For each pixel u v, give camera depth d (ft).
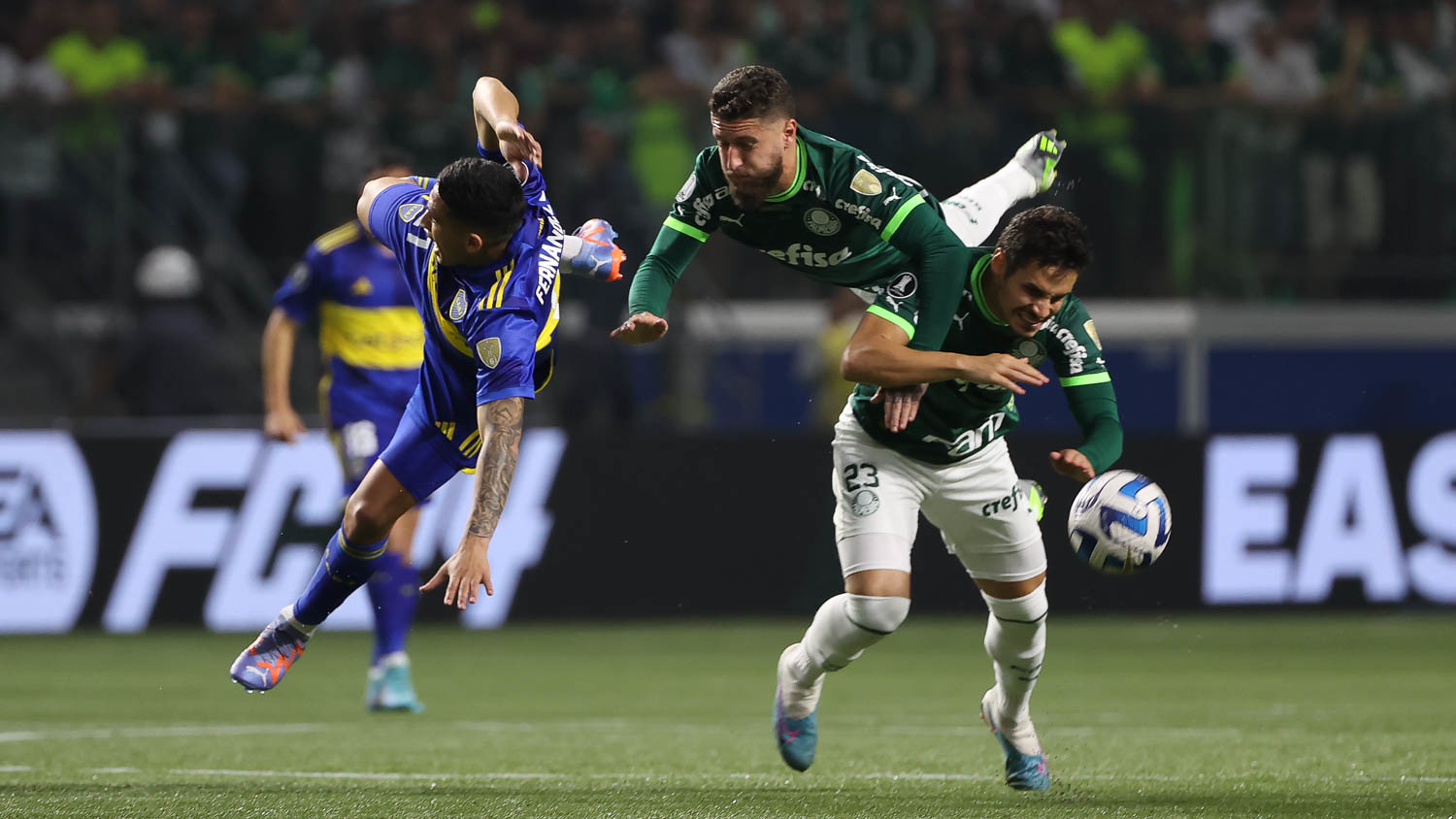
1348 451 143.95
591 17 175.83
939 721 86.43
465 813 51.90
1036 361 57.41
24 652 123.85
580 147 154.30
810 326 154.51
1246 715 88.84
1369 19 177.78
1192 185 161.48
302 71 169.68
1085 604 142.51
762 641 132.16
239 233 157.17
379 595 89.92
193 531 134.51
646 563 139.85
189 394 151.64
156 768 66.08
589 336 150.00
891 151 158.92
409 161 89.71
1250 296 161.89
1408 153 163.84
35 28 172.24
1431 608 144.25
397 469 57.16
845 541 57.67
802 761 60.70
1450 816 52.06
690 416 150.82
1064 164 160.15
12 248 155.63
